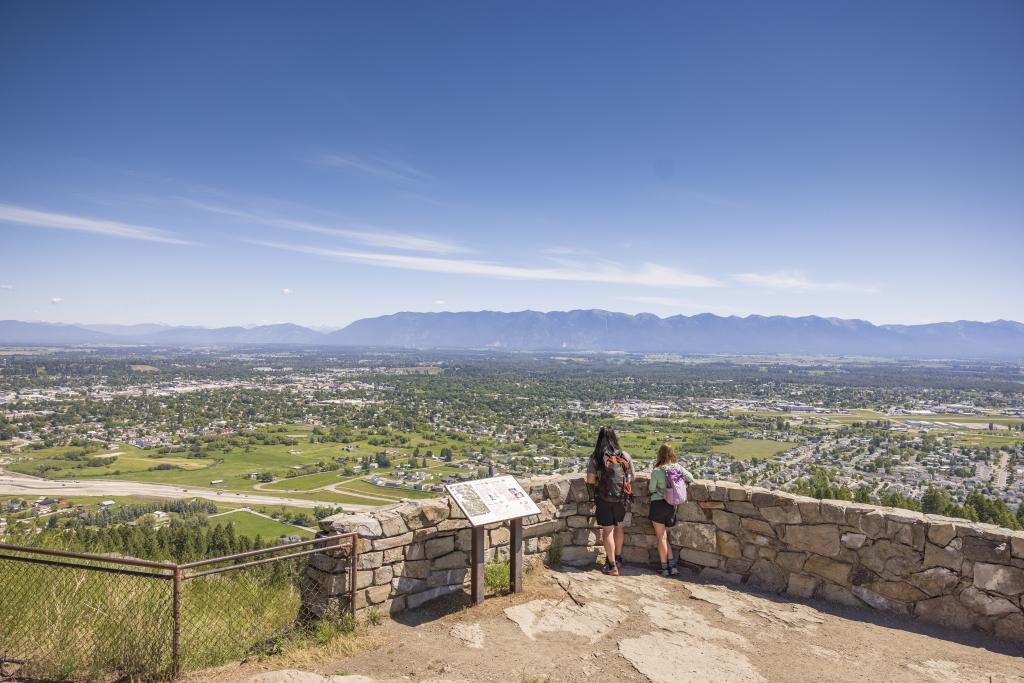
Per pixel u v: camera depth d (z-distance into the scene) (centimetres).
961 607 598
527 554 745
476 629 581
